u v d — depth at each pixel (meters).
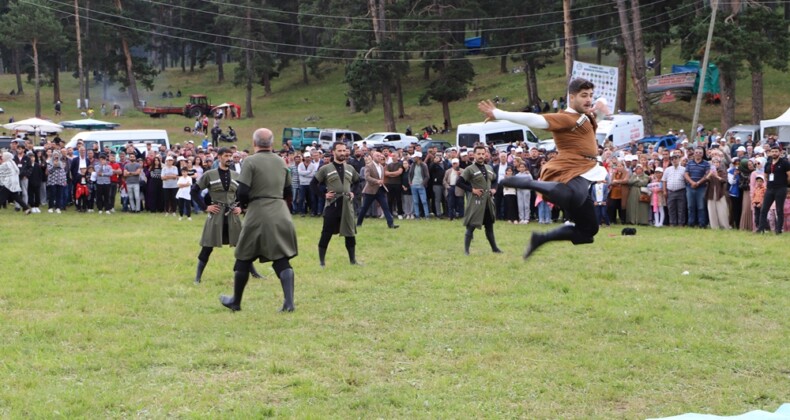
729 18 38.88
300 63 87.56
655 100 46.62
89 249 14.92
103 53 67.94
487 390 6.71
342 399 6.47
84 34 66.19
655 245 15.26
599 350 7.93
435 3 55.53
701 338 8.38
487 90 64.31
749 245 15.00
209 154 23.55
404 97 68.19
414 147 23.86
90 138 32.34
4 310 9.70
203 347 7.91
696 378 7.12
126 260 13.64
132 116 66.31
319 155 22.38
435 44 52.19
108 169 22.78
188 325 8.91
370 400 6.39
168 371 7.21
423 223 20.23
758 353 7.84
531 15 55.66
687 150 21.45
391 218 18.75
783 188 16.72
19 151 22.94
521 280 11.70
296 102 72.31
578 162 6.63
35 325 8.76
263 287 11.29
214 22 76.06
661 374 7.22
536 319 9.20
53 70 73.38
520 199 20.38
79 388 6.64
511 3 56.44
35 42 63.22
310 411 6.15
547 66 68.81
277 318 9.25
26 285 11.27
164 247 15.20
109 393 6.51
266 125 62.59
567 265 13.03
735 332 8.68
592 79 35.25
